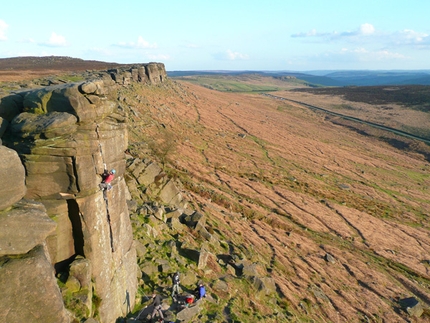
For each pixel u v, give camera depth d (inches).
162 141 3063.5
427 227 2694.4
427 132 6058.1
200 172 2711.6
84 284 543.2
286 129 5930.1
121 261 674.8
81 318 507.2
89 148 531.2
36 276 375.6
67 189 522.0
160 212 1267.2
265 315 991.6
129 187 1379.2
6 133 507.5
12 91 561.3
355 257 1934.1
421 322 1434.5
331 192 3137.3
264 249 1647.4
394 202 3181.6
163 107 4384.8
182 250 1106.7
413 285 1717.5
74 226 548.4
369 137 6092.5
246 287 1091.9
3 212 383.2
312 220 2362.2
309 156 4379.9
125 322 660.1
